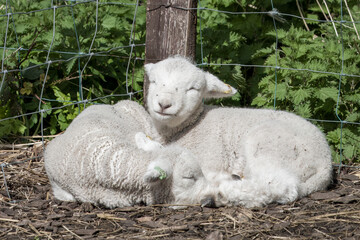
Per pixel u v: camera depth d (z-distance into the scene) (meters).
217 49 8.78
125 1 9.72
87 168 6.15
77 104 8.64
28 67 7.95
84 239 5.44
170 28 7.62
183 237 5.45
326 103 8.09
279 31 8.59
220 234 5.43
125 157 6.11
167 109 6.54
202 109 7.04
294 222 5.74
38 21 9.08
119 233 5.58
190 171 6.01
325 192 6.58
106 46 8.95
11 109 8.39
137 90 8.82
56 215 6.00
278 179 6.20
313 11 10.38
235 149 6.79
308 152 6.57
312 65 8.05
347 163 7.85
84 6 9.39
